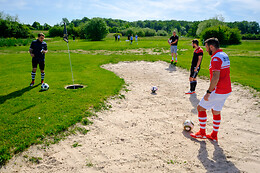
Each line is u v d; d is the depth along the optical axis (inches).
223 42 1449.3
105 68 476.4
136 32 3385.8
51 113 205.9
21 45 1304.1
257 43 1497.3
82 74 392.2
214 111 167.0
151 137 179.3
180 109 247.9
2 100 239.8
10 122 184.7
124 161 144.6
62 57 634.2
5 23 2139.5
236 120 215.5
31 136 163.3
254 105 251.1
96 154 151.9
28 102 234.4
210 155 153.3
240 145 167.5
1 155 139.9
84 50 917.2
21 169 133.2
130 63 531.8
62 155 148.9
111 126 197.0
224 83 154.0
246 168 137.7
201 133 177.0
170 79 392.2
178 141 173.5
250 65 506.9
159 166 139.8
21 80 339.9
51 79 346.9
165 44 1200.8
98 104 237.1
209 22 1867.6
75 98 251.4
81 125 191.6
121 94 287.1
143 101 272.1
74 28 2920.8
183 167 139.1
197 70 293.3
